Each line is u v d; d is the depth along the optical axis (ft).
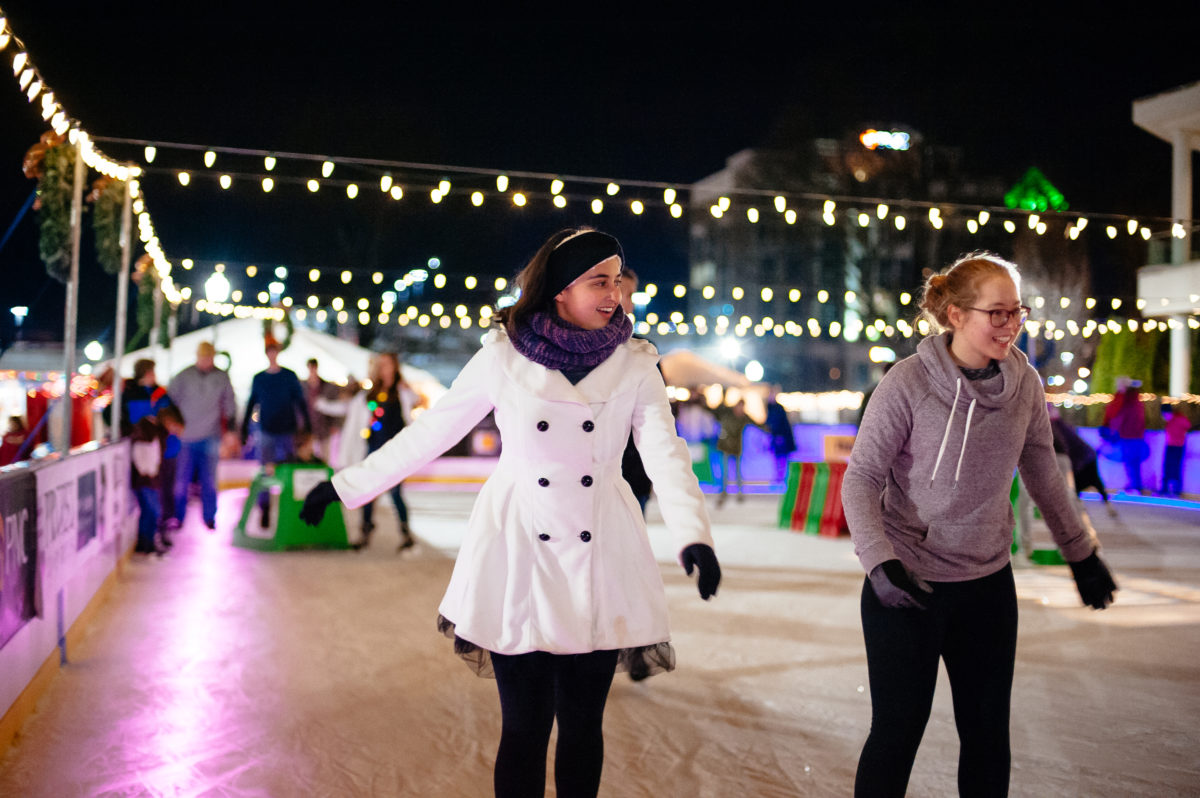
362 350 61.72
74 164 20.77
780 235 115.03
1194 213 67.56
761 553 29.68
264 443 35.22
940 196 104.63
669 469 7.87
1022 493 27.76
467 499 49.96
